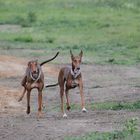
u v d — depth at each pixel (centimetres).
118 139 1759
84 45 4334
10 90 2761
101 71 3375
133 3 6938
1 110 2398
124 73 3316
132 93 2712
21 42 4572
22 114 2311
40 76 2180
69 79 2223
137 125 1930
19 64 3406
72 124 2019
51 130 1939
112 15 6059
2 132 1945
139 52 4031
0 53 3941
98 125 1981
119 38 4631
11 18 6109
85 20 5712
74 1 7338
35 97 2664
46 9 6738
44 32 5081
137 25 5306
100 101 2553
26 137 1866
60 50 4128
